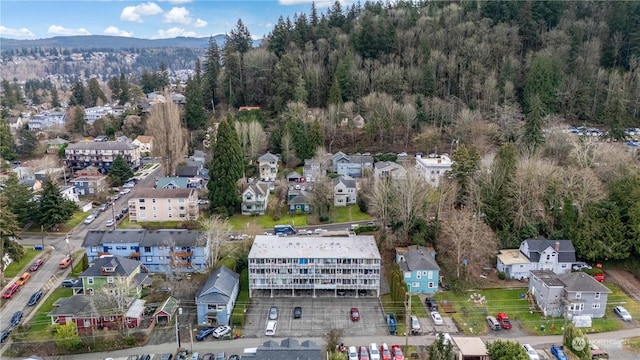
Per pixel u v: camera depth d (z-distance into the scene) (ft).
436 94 449.89
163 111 387.55
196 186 366.02
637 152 310.45
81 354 191.42
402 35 498.69
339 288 231.30
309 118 430.20
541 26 492.95
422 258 234.58
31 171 401.08
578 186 261.44
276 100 464.65
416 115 425.28
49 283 242.78
